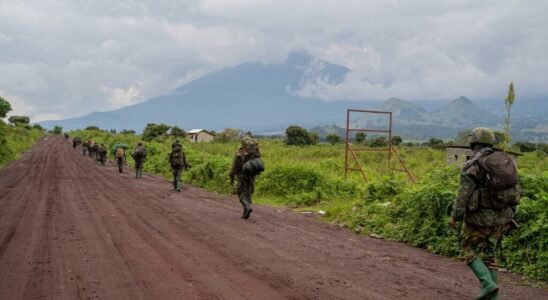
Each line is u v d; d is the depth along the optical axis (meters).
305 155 40.38
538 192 8.18
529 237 7.20
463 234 5.29
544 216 7.18
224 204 14.49
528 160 27.02
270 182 17.95
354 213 11.80
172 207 13.28
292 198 16.34
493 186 4.92
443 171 10.45
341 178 18.50
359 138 70.62
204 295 5.41
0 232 9.24
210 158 23.81
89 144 47.34
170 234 9.13
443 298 5.43
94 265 6.76
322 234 9.80
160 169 30.06
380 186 12.66
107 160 43.81
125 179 23.64
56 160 40.34
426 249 8.68
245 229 9.91
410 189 10.96
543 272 6.63
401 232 9.55
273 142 69.38
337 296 5.40
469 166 5.10
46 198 15.05
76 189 18.08
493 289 4.95
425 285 5.99
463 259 7.75
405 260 7.54
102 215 11.54
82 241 8.41
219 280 6.02
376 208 11.19
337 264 7.02
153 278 6.10
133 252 7.56
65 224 10.19
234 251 7.70
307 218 12.39
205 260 7.06
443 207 8.89
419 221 9.28
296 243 8.58
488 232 5.07
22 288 5.69
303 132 65.69
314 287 5.74
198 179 22.41
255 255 7.44
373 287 5.80
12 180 21.66
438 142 65.12
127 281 5.97
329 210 13.12
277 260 7.13
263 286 5.77
